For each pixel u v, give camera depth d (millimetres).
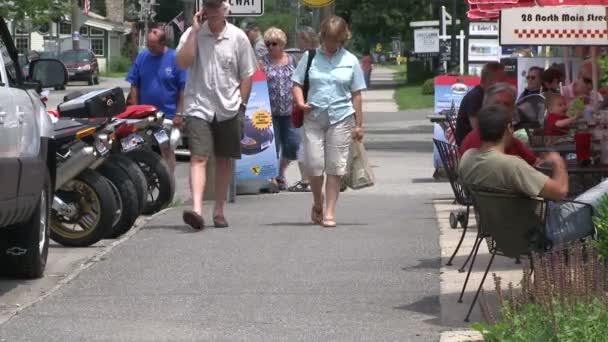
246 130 38000
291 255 24844
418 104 105938
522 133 29141
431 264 23562
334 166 28719
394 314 19188
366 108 102375
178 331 18219
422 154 56094
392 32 165375
